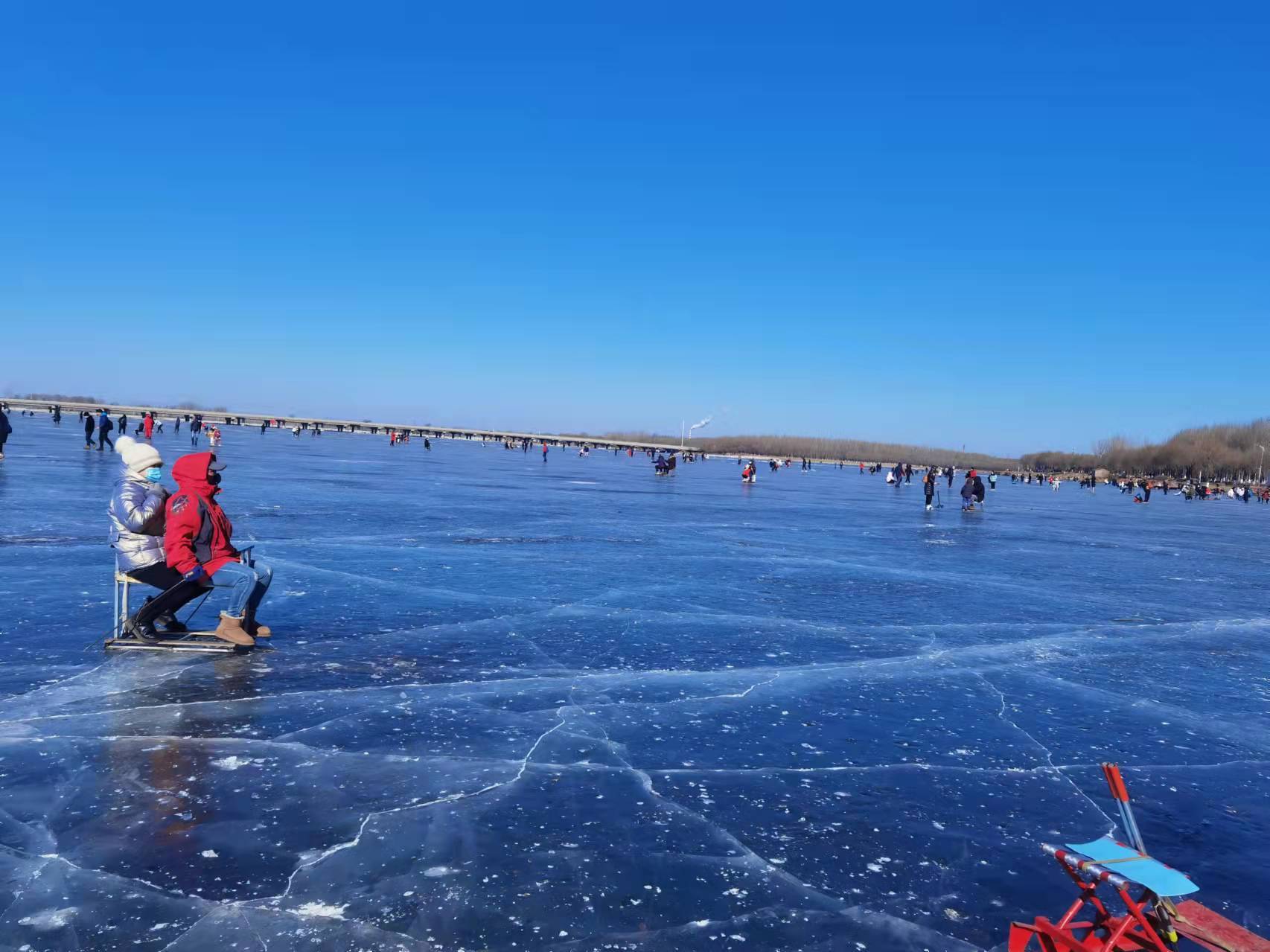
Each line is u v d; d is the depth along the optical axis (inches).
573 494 1143.0
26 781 174.4
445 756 197.2
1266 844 169.9
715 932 130.3
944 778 198.2
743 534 739.4
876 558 619.2
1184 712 263.1
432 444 4089.6
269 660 270.2
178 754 191.5
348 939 124.1
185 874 140.7
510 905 135.0
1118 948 113.6
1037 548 768.9
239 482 1009.5
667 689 259.8
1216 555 794.2
